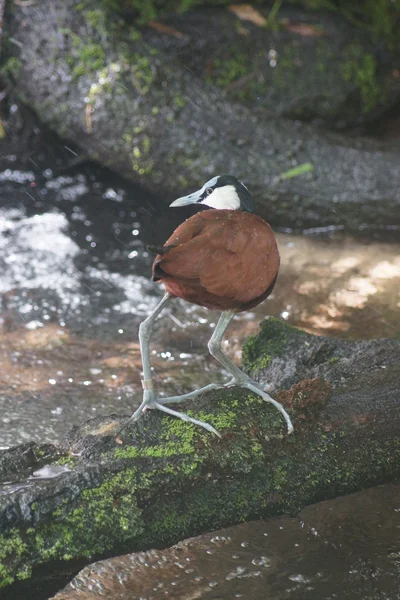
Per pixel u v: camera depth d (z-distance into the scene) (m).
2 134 13.98
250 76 14.77
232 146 12.69
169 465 5.70
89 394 8.76
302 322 10.35
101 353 9.62
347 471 6.46
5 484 5.58
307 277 11.49
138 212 13.19
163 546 5.83
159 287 11.23
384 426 6.54
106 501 5.47
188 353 9.71
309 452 6.26
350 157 12.86
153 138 12.59
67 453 5.93
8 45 12.89
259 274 5.83
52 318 10.35
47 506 5.33
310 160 12.80
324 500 6.55
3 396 8.62
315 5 15.62
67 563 5.39
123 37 12.94
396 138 15.34
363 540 6.51
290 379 7.31
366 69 15.14
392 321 10.35
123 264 11.77
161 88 12.72
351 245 12.49
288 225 12.97
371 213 12.69
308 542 6.51
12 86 13.34
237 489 5.98
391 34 15.77
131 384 8.98
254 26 14.95
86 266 11.65
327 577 6.13
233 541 6.53
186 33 14.65
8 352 9.52
